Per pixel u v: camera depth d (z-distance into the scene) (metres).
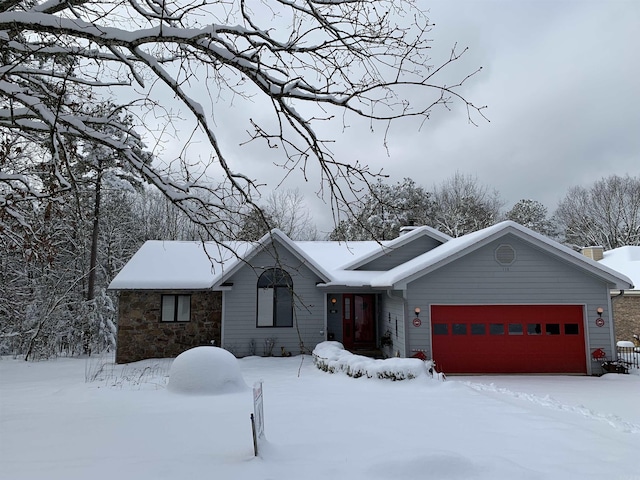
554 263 14.44
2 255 14.41
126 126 5.71
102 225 24.73
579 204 43.16
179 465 4.77
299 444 5.65
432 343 14.20
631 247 27.16
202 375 10.20
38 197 5.17
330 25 4.39
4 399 9.98
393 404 8.65
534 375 13.91
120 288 16.16
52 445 5.75
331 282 16.55
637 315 22.91
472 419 7.38
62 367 16.36
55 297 20.12
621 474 4.73
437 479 4.37
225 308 16.78
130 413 7.94
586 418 8.03
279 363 15.34
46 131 5.18
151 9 4.75
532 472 4.65
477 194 40.69
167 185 5.09
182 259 18.22
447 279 14.36
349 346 18.36
